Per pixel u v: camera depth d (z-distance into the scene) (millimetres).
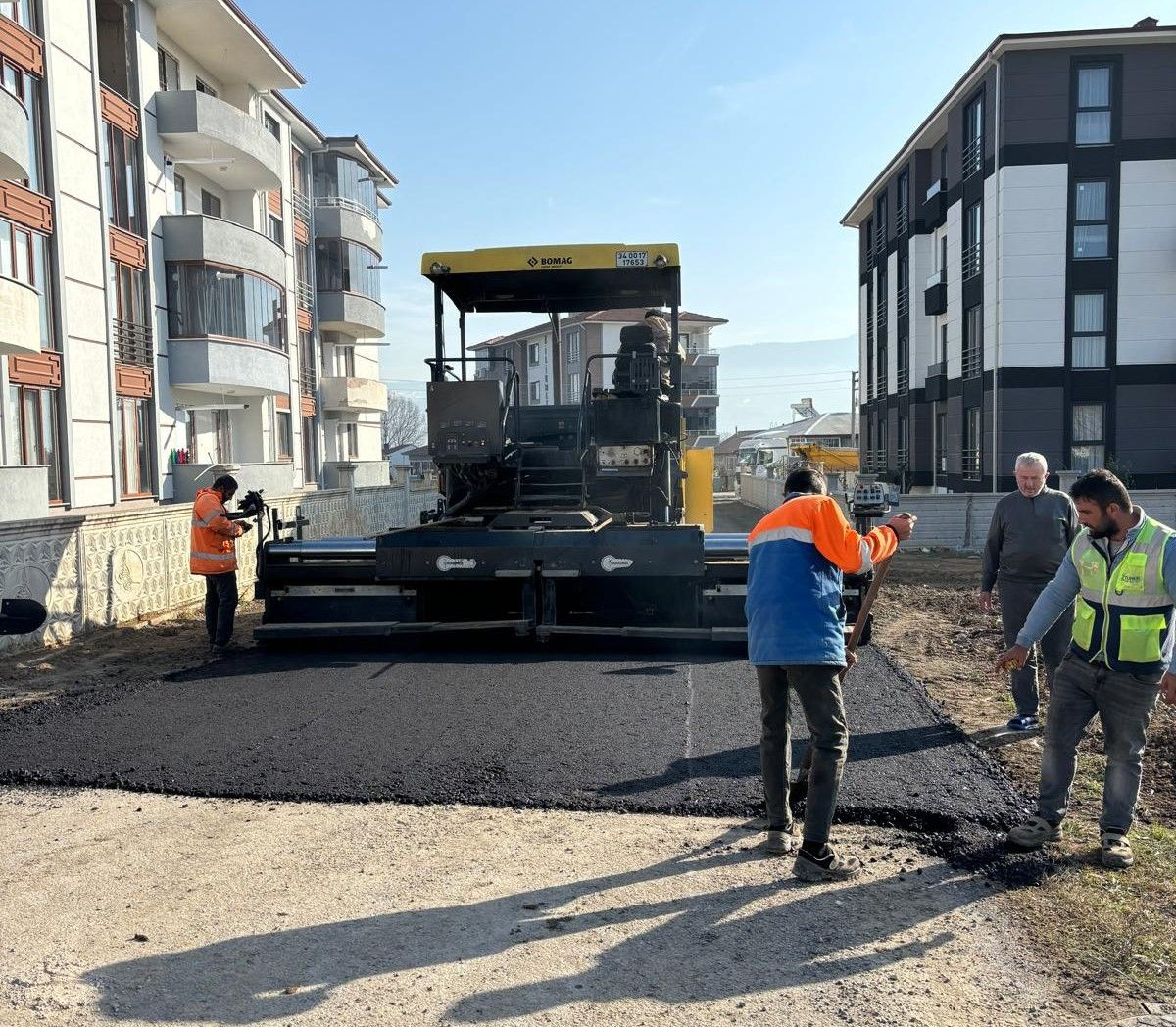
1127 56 24547
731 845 4320
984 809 4594
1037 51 24750
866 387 42281
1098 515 4160
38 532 9422
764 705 4273
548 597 8555
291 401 31531
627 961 3311
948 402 29984
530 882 3953
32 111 18766
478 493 9438
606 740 5789
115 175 21688
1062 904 3711
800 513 4234
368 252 36750
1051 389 25359
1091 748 5734
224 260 24266
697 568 8117
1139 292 24984
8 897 3883
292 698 6941
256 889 3920
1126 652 4070
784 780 4258
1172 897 3770
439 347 9297
